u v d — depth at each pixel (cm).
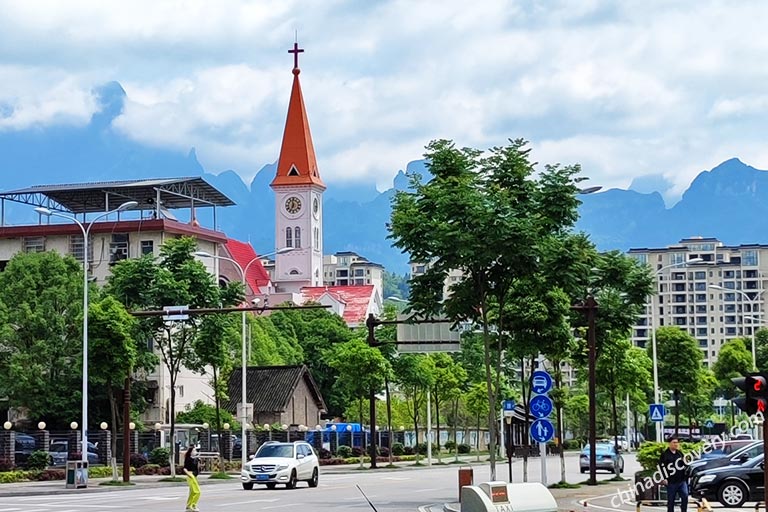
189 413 8400
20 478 5503
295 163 18225
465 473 2892
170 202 10156
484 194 3162
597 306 4281
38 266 7438
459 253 3066
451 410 11569
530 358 4491
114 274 5934
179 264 5831
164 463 6606
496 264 3183
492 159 3341
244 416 6262
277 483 4647
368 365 7412
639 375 5072
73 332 7312
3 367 7231
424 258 3203
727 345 10362
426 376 8206
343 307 16688
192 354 5944
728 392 10438
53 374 7294
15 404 7250
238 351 9319
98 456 6744
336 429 9500
